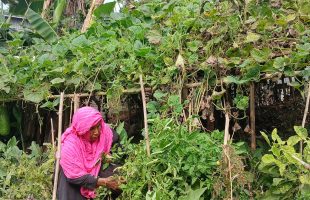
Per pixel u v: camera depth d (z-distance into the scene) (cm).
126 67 427
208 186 352
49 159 447
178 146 360
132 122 501
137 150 380
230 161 340
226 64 385
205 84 398
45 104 458
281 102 538
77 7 716
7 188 468
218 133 378
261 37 393
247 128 401
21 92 479
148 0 548
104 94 445
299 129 339
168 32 448
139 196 365
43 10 696
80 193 384
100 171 400
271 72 375
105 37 479
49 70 465
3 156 491
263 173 380
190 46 411
